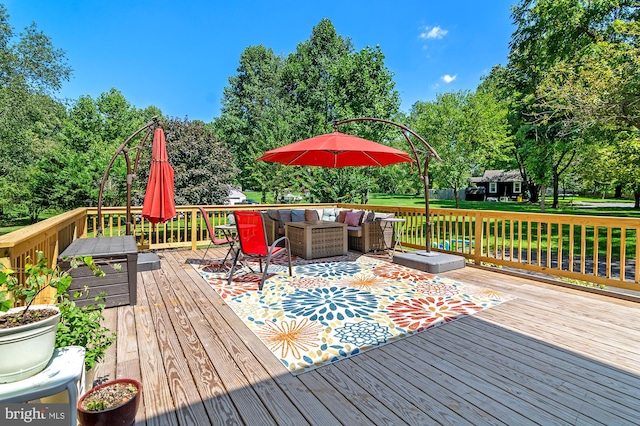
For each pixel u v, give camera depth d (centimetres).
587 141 1063
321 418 174
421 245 638
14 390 131
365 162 646
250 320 307
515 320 304
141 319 309
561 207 2025
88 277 326
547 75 870
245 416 175
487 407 182
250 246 418
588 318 308
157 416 175
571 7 966
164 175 507
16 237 195
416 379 210
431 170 1338
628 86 721
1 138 1221
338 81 1221
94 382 205
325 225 581
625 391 196
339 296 374
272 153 521
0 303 135
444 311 327
